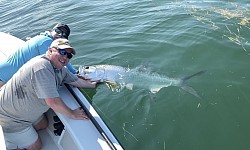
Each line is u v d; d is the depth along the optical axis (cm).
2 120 357
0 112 354
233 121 438
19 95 342
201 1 836
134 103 491
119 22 779
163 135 429
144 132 436
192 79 521
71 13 898
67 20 851
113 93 514
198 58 582
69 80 425
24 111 351
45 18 899
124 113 474
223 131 424
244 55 569
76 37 735
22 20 927
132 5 870
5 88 349
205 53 592
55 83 347
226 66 548
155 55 609
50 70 341
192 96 489
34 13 970
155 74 527
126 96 507
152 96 502
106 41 694
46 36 439
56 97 343
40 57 348
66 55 348
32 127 385
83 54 655
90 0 993
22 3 1129
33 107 351
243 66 541
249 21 681
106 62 609
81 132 340
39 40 429
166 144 414
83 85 464
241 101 470
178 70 554
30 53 424
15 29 863
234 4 784
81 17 853
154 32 695
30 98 344
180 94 496
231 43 607
